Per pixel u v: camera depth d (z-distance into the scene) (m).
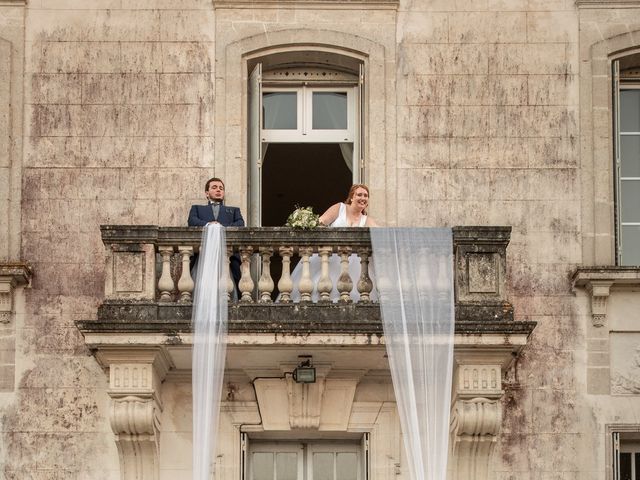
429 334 25.88
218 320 25.84
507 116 28.28
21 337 27.28
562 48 28.53
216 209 27.20
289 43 28.50
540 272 27.69
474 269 26.23
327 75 29.12
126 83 28.30
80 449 26.92
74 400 27.09
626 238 28.61
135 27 28.50
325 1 28.62
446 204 27.98
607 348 27.36
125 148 28.06
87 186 27.91
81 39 28.44
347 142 29.08
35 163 27.94
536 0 28.70
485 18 28.64
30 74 28.27
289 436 27.36
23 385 27.12
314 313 26.02
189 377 27.06
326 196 36.06
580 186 28.02
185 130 28.19
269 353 26.42
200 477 25.58
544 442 27.06
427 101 28.36
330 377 27.12
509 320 26.02
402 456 27.00
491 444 26.39
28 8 28.50
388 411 27.14
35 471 26.83
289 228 26.34
